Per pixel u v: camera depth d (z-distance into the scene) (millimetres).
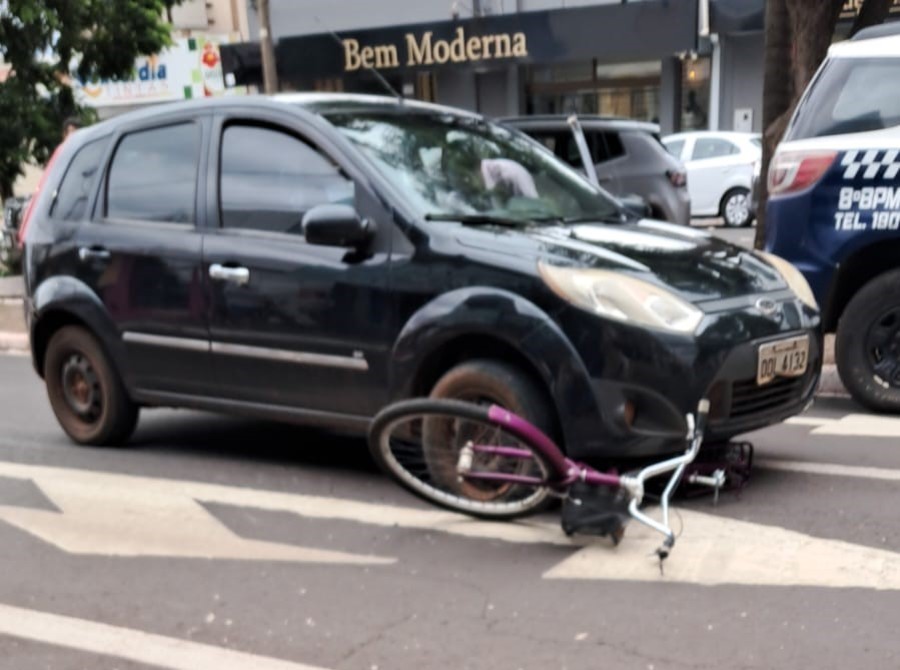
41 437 6855
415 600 4012
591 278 4469
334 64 22812
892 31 6359
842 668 3352
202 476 5727
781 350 4680
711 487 4871
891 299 6273
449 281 4754
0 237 14562
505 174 5574
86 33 15250
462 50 21750
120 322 5992
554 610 3859
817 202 6309
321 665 3549
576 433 4465
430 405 4430
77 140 6539
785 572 4051
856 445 5711
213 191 5664
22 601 4203
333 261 5105
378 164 5152
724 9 19594
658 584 4016
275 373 5395
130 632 3879
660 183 11586
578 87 22375
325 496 5273
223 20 25828
